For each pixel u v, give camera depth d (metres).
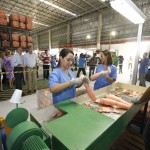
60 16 10.94
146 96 1.27
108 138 0.83
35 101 3.50
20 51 4.00
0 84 4.39
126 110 1.14
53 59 7.59
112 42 10.05
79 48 11.83
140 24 2.65
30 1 7.98
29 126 0.62
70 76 1.45
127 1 1.77
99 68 2.29
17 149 0.57
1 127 0.86
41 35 17.50
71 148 0.60
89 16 10.70
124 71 9.80
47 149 0.55
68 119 0.87
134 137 1.96
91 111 1.00
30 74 4.24
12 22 4.43
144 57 4.82
